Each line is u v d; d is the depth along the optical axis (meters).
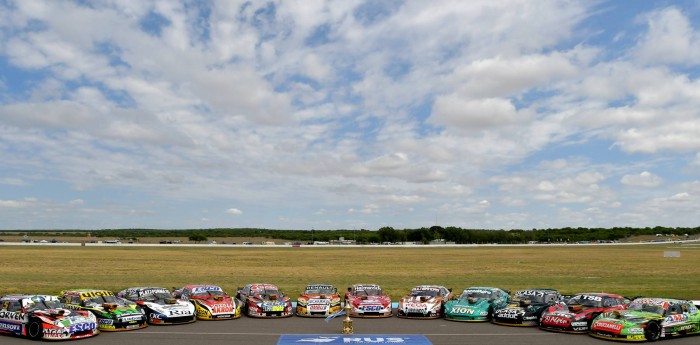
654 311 18.86
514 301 22.61
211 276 48.06
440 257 90.69
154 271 54.03
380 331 19.88
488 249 134.12
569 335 19.06
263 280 44.16
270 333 19.27
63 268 57.09
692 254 105.69
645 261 78.81
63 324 17.67
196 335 18.73
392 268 62.19
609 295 21.58
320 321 22.38
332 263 71.75
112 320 19.58
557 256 95.38
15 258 75.50
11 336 18.38
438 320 22.84
